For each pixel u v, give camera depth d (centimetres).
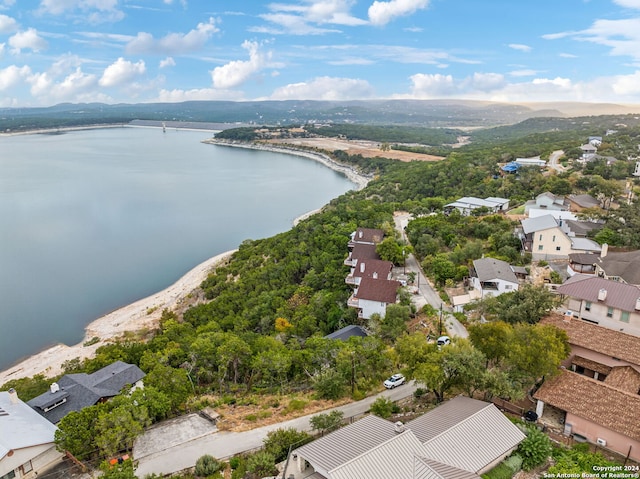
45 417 4294
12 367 7525
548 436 3544
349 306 7250
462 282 7725
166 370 4638
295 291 8588
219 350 5372
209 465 3456
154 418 4309
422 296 7406
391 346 5709
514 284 6644
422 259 9100
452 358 4056
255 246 12475
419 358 4256
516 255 7994
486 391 4122
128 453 3747
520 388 3909
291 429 3769
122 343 7319
